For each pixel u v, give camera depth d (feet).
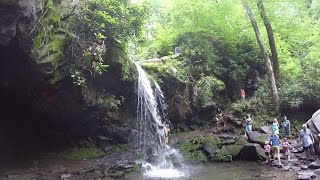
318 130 62.80
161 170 54.03
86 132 64.23
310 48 92.27
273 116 80.53
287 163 55.52
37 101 55.26
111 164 56.34
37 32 47.98
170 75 77.51
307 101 79.97
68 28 53.98
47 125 61.21
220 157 59.62
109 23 57.82
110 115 65.62
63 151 62.03
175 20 92.22
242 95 88.22
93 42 55.26
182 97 79.46
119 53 62.28
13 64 49.16
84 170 52.06
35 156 59.67
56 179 47.57
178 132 77.92
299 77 85.56
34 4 43.47
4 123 59.72
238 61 94.89
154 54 93.97
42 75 50.55
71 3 55.72
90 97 59.77
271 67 83.87
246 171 51.90
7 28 39.78
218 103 86.79
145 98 70.64
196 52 87.56
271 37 86.07
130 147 66.39
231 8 94.58
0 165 54.24
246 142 61.87
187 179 48.39
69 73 53.93
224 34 93.86
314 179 45.80
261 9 84.07
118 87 65.21
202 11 91.25
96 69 54.03
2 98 55.77
